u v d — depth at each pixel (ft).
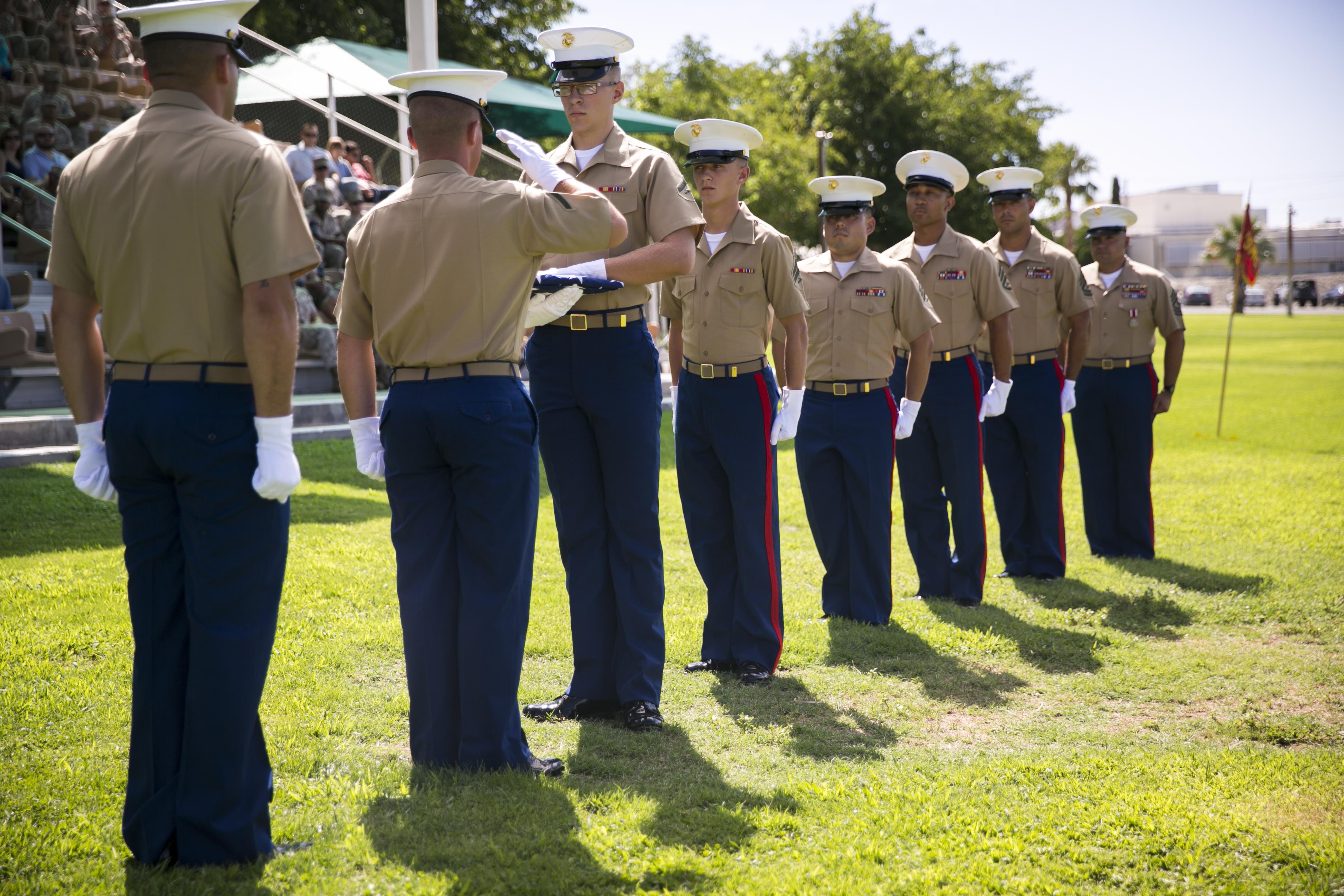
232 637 8.68
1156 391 22.93
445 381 10.42
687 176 88.94
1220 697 14.46
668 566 21.62
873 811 10.38
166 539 8.77
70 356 8.91
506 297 10.44
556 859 9.25
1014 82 123.34
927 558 19.99
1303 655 16.26
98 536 21.18
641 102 95.96
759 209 92.99
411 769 11.13
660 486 29.48
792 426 15.55
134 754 8.91
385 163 53.72
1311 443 40.78
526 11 87.86
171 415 8.36
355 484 27.48
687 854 9.48
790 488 30.35
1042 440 21.31
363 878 8.91
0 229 32.19
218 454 8.48
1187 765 11.70
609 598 13.50
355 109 53.36
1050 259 21.38
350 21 75.56
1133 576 21.33
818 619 18.25
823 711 13.87
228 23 8.77
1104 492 23.35
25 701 12.83
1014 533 21.91
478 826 9.83
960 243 19.40
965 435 19.31
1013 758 11.95
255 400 8.54
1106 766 11.66
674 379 16.16
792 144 93.04
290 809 10.24
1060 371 21.62
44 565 18.83
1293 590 19.74
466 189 10.41
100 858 9.11
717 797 10.71
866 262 17.70
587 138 13.20
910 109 114.52
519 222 10.24
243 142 8.53
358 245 10.77
